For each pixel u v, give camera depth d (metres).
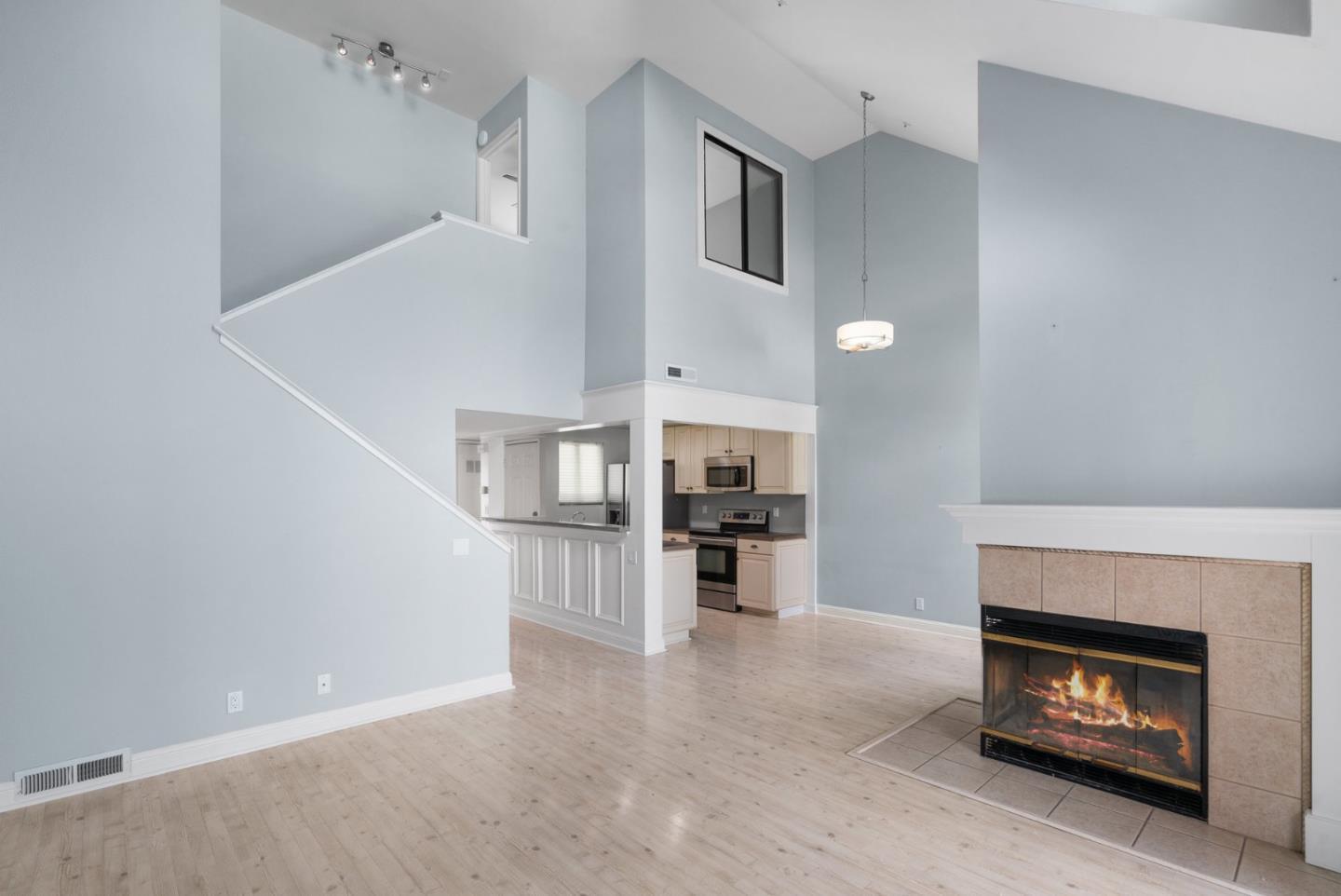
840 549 6.46
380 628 3.74
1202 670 2.64
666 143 5.32
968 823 2.60
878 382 6.17
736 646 5.35
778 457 6.74
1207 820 2.60
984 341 3.53
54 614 2.82
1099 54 2.84
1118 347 3.10
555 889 2.18
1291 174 2.67
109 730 2.92
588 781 2.95
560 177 5.59
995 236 3.52
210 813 2.67
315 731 3.48
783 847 2.43
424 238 4.69
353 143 5.49
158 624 3.06
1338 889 2.17
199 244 3.23
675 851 2.40
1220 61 2.40
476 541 4.15
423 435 4.64
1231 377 2.80
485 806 2.73
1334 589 2.31
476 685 4.11
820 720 3.72
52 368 2.84
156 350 3.10
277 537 3.40
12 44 2.81
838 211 6.55
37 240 2.83
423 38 5.06
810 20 3.94
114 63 3.04
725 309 5.75
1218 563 2.62
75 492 2.88
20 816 2.65
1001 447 3.45
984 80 3.61
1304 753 2.40
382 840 2.47
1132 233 3.07
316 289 4.21
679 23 4.70
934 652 5.16
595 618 5.58
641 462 5.07
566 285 5.58
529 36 4.95
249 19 4.99
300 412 3.50
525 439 7.85
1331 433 2.57
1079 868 2.29
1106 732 2.91
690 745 3.36
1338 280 2.56
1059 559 3.07
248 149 4.99
